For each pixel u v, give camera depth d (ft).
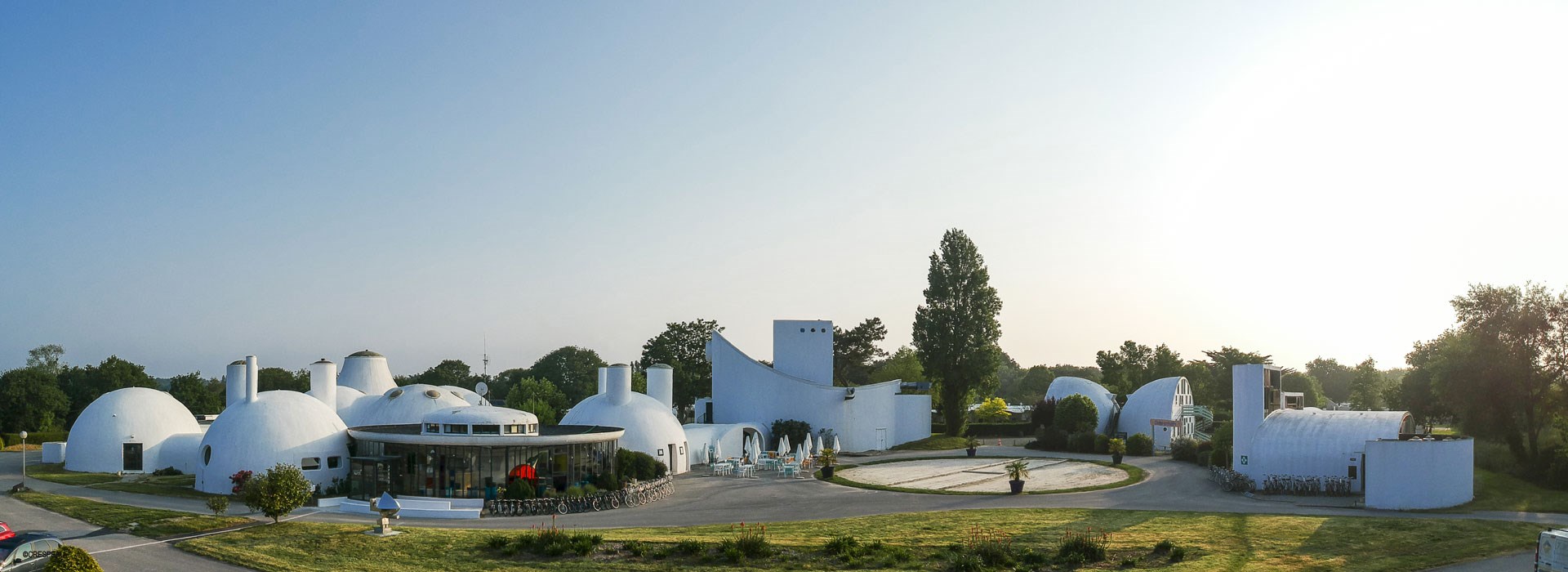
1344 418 163.12
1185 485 171.01
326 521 128.88
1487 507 136.56
